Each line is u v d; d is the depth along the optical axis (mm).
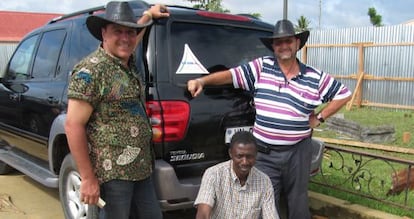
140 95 2541
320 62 13289
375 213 3838
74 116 2303
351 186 4430
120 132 2426
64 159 3498
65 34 3996
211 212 2754
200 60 3320
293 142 3145
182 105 3082
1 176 5434
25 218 4105
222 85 3340
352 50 12398
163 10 3135
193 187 3074
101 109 2385
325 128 8594
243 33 3684
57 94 3760
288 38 3018
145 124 2555
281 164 3188
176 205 3057
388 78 11625
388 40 11797
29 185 5109
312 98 3100
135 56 3018
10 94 4672
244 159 2596
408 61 11336
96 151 2424
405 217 3758
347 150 4402
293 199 3297
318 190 4469
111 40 2383
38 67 4340
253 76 3240
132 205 2771
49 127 3918
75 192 3500
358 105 12117
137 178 2533
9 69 5020
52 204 4504
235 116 3395
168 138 3031
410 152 6406
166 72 3090
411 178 4375
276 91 3111
